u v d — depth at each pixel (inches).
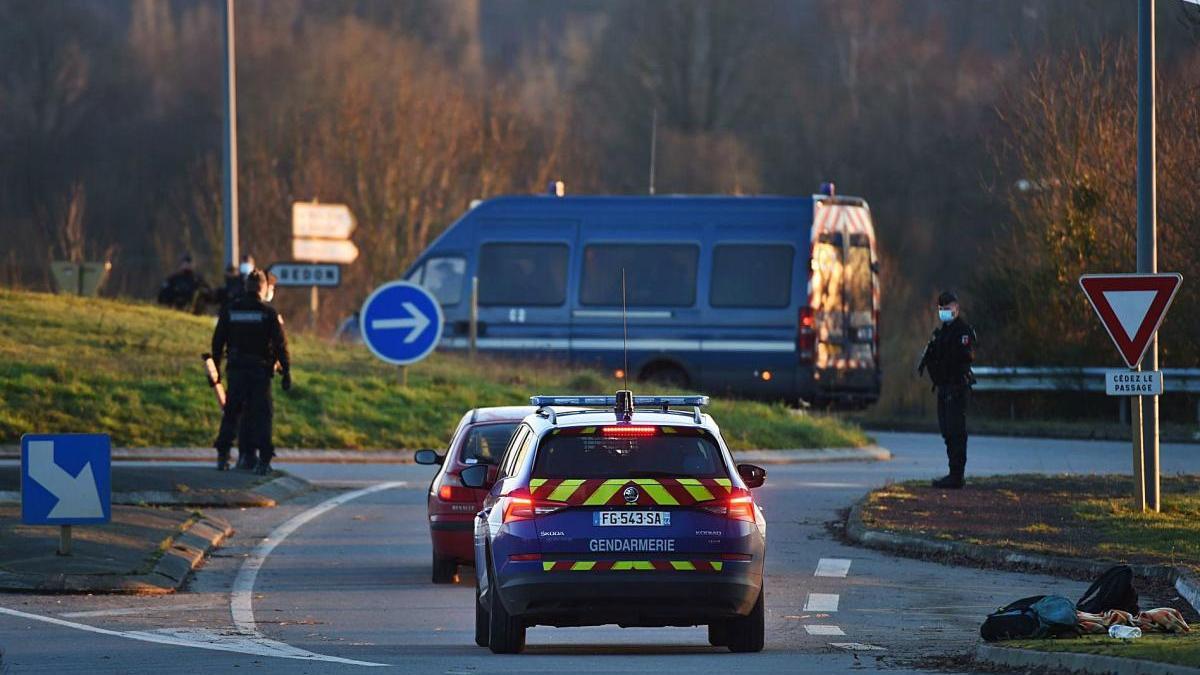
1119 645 1373.0
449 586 2032.5
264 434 2955.2
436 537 2023.9
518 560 1467.8
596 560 1462.8
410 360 3816.4
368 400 3848.4
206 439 3494.1
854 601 1904.5
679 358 4564.5
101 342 4158.5
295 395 3784.5
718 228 4569.4
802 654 1528.1
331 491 2994.6
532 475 1489.9
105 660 1473.9
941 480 2945.4
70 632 1642.5
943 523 2464.3
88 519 2010.3
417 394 3929.6
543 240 4653.1
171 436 3474.4
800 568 2167.8
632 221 4616.1
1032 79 5039.4
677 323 4564.5
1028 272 4965.6
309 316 6378.0
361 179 7175.2
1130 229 4680.1
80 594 1911.9
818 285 4517.7
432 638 1664.6
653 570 1465.3
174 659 1482.5
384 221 7096.5
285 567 2169.0
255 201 7554.1
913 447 4173.2
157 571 2012.8
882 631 1697.8
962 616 1796.3
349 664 1455.5
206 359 2962.6
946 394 2935.5
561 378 4330.7
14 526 2196.1
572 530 1466.5
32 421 3405.5
